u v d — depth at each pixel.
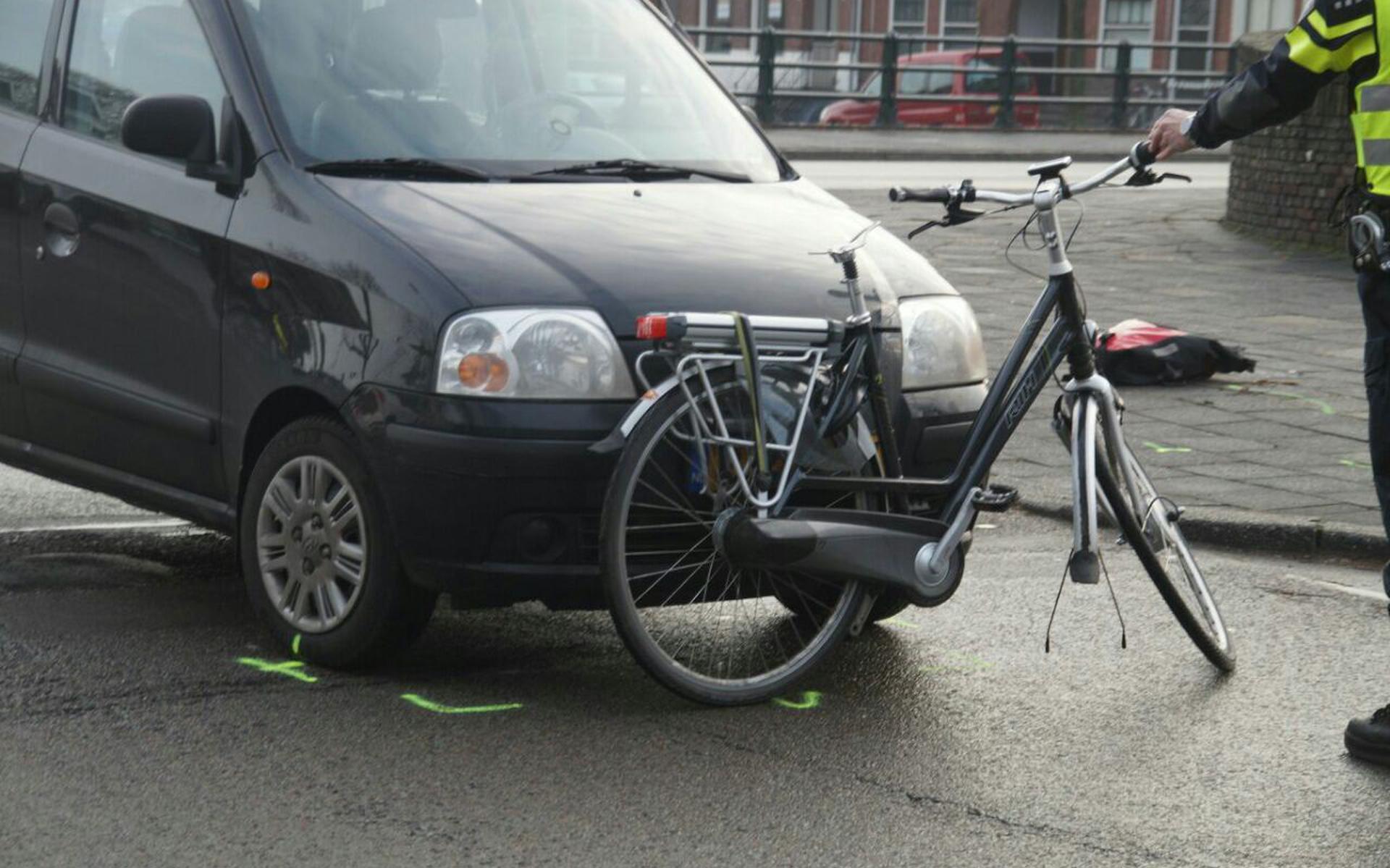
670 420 4.69
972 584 6.33
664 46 6.45
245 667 5.12
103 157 5.77
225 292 5.28
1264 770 4.59
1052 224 5.06
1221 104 4.68
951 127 32.59
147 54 5.79
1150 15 43.06
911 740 4.73
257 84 5.43
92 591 5.90
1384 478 4.73
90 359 5.78
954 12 43.50
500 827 4.07
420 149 5.51
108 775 4.30
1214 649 5.33
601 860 3.92
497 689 5.02
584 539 4.81
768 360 4.82
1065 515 7.40
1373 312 4.64
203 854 3.88
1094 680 5.30
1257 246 16.61
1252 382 10.21
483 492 4.73
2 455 6.22
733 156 6.14
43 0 6.23
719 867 3.91
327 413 5.12
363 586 4.98
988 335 11.41
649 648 4.77
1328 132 16.22
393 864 3.86
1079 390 5.14
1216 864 4.00
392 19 5.79
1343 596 6.35
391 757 4.48
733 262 5.14
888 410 5.07
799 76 32.03
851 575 4.95
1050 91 33.16
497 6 6.04
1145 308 12.91
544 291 4.84
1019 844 4.07
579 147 5.83
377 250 4.95
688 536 4.87
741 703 4.95
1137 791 4.43
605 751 4.57
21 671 5.04
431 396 4.75
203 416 5.38
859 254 5.45
